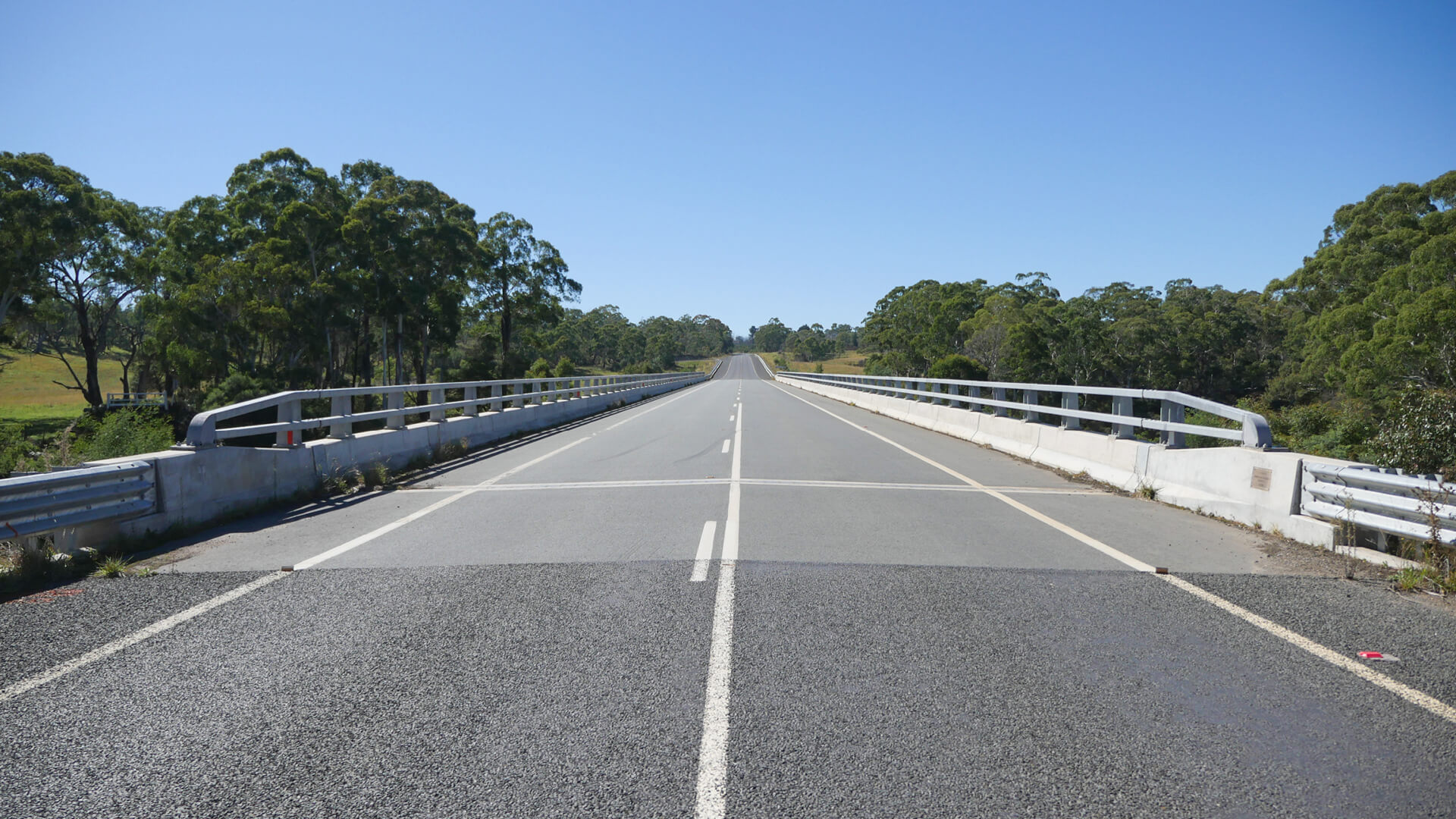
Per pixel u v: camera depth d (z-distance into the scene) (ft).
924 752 10.66
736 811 9.25
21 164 148.56
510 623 16.11
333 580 19.61
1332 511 22.38
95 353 169.17
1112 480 34.68
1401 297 121.80
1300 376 161.48
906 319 352.69
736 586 18.66
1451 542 18.45
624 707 12.13
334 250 173.47
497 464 44.68
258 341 178.60
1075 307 315.37
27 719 11.89
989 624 15.90
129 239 174.19
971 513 28.50
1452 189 145.18
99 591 18.76
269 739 11.21
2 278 144.56
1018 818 9.11
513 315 274.36
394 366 269.23
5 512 19.66
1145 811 9.29
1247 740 11.01
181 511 25.46
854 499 31.63
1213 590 18.34
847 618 16.28
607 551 22.53
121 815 9.34
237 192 178.50
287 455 31.71
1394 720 11.61
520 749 10.83
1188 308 304.30
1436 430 28.60
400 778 10.11
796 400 137.80
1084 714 11.85
